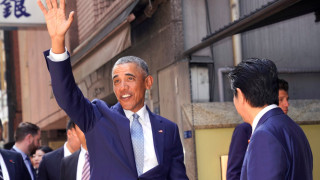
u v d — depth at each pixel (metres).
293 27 5.63
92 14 5.59
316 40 5.61
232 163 3.53
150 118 2.70
